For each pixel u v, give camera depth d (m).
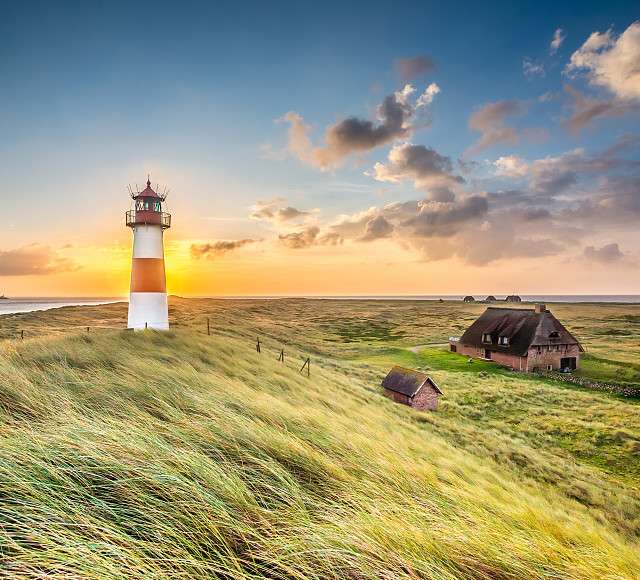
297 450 4.65
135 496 3.06
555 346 48.50
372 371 40.12
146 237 27.22
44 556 2.32
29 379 6.47
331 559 2.76
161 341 16.27
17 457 3.30
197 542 2.73
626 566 4.11
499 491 8.69
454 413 27.70
